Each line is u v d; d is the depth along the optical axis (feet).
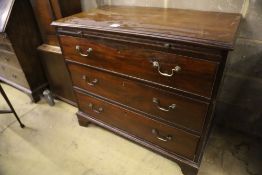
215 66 2.58
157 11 4.08
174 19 3.43
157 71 3.11
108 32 3.23
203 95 2.91
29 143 5.04
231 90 4.53
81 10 5.38
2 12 5.23
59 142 5.01
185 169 3.92
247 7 3.58
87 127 5.40
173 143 3.83
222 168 4.14
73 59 4.21
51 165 4.48
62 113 5.97
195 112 3.16
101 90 4.25
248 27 3.75
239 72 4.25
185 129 3.46
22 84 6.41
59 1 4.66
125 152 4.64
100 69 3.89
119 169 4.30
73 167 4.40
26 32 5.53
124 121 4.37
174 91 3.15
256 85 4.21
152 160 4.43
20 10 5.22
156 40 2.85
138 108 3.88
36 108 6.23
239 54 4.07
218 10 3.86
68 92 6.01
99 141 4.96
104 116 4.72
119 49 3.34
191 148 3.64
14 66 6.00
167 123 3.63
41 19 5.35
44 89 6.59
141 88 3.53
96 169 4.33
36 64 6.12
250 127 4.75
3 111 5.20
